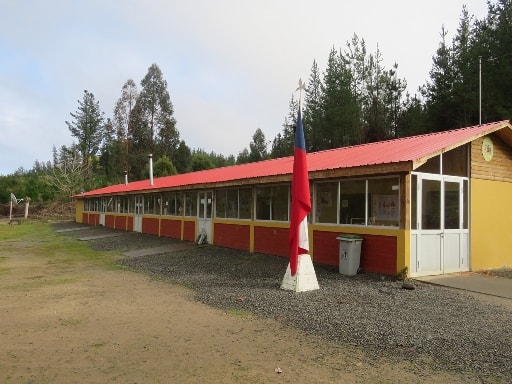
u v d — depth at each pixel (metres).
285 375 4.79
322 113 39.47
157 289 9.85
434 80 30.22
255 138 74.12
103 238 23.94
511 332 6.21
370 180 11.23
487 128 12.10
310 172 12.12
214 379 4.69
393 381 4.60
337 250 12.05
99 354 5.50
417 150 10.84
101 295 9.20
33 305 8.27
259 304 8.09
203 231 18.86
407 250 10.18
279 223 14.44
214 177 19.22
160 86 64.50
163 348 5.72
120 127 63.44
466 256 11.86
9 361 5.26
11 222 38.56
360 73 41.19
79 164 56.84
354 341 5.92
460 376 4.71
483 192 12.41
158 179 32.09
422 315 7.14
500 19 26.22
